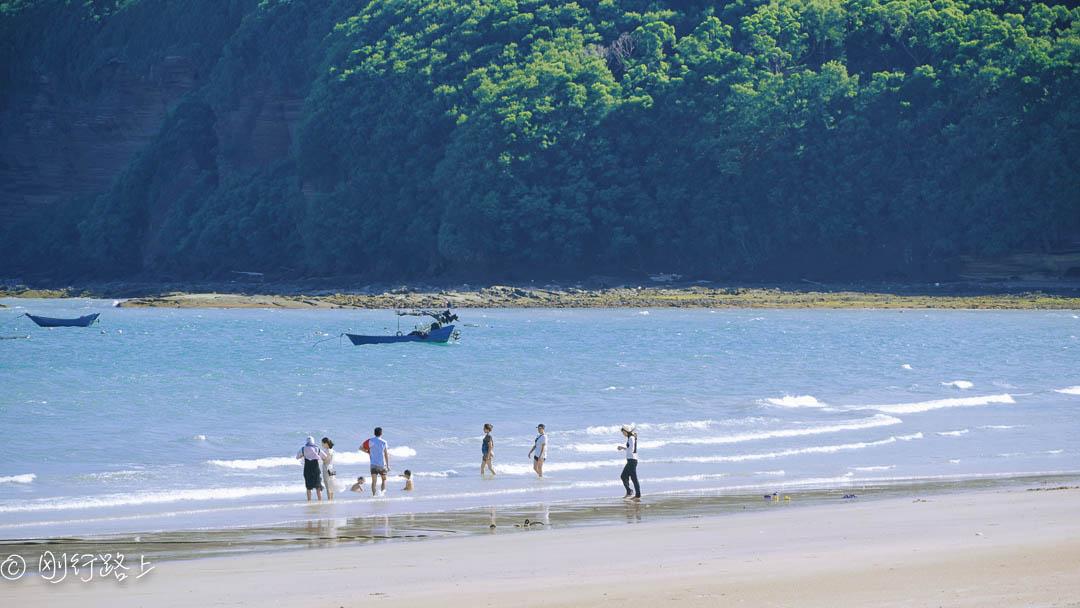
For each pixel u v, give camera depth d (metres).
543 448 137.12
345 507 114.44
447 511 111.06
